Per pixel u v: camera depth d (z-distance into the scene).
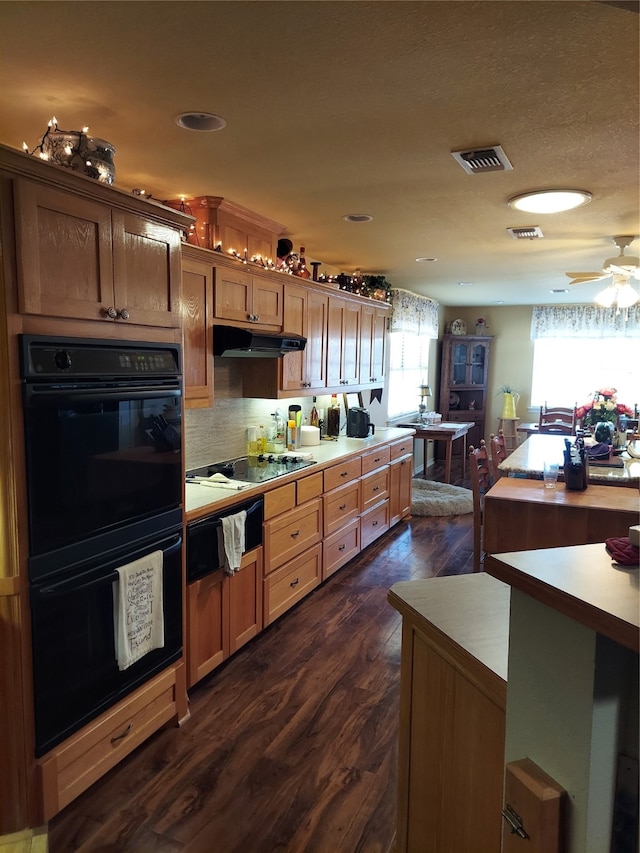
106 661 2.08
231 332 3.00
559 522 3.06
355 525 4.45
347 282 4.86
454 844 1.33
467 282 6.06
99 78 1.74
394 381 6.95
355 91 1.81
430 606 1.49
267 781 2.14
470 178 2.68
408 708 1.52
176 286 2.36
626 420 6.36
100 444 2.00
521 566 0.92
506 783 0.92
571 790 0.83
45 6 1.36
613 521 2.95
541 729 0.89
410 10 1.38
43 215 1.75
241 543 2.89
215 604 2.78
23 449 1.74
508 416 8.17
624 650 0.80
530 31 1.47
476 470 3.81
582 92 1.81
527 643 0.91
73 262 1.86
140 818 1.96
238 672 2.88
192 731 2.42
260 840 1.87
